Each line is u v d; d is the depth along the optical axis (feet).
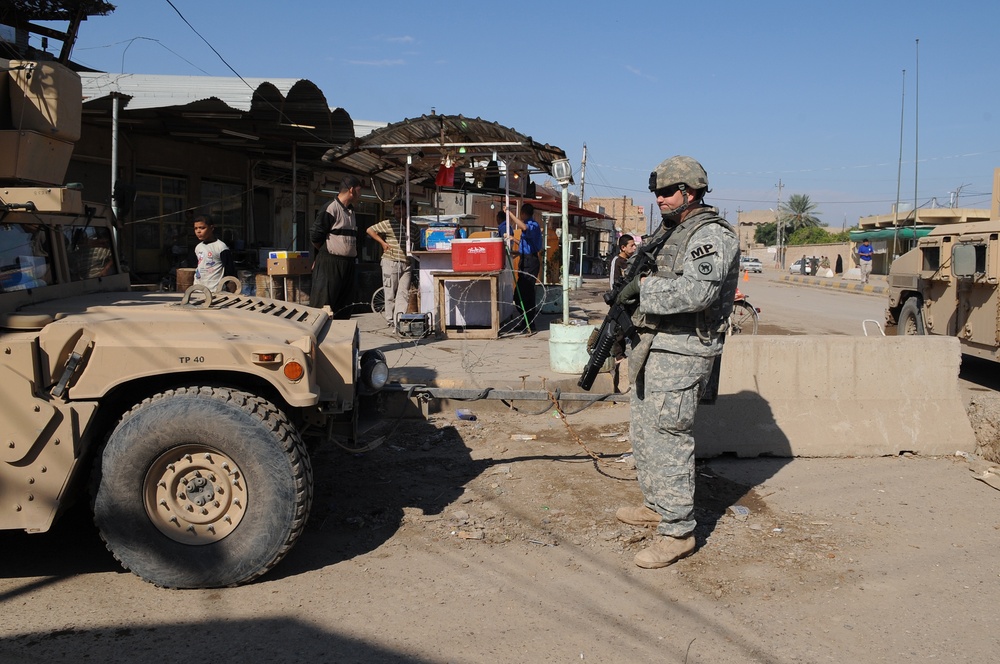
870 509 15.93
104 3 35.96
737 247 12.99
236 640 10.62
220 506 11.91
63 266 15.44
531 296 39.68
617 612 11.52
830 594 12.16
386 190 62.08
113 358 11.60
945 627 11.14
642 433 14.03
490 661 10.16
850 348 19.95
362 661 10.12
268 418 11.84
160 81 36.55
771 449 19.36
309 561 13.21
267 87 34.78
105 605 11.60
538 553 13.62
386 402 15.83
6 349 11.30
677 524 13.33
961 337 29.45
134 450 11.51
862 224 137.80
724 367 19.76
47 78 14.10
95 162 40.06
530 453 19.53
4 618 11.19
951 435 19.60
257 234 53.62
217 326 12.59
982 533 14.64
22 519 11.54
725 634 10.91
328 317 16.06
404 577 12.62
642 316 13.47
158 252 44.68
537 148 34.96
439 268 34.99
